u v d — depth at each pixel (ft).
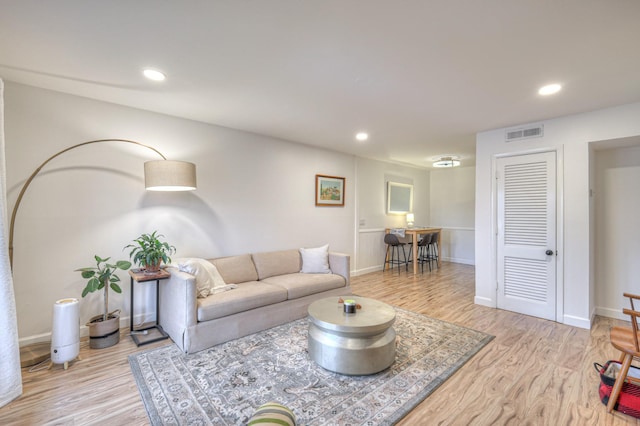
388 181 21.08
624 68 7.16
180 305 8.45
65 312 7.40
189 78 7.92
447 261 24.38
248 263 12.01
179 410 5.89
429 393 6.49
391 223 21.52
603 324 10.65
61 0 4.89
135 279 8.55
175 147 11.02
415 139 14.33
